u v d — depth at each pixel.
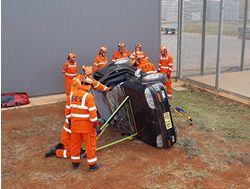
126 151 6.18
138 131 6.50
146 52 11.83
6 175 5.30
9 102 9.29
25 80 10.18
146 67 9.10
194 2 11.48
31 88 10.31
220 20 10.05
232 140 6.68
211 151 6.12
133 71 7.38
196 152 6.05
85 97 5.04
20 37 9.82
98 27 10.80
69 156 5.88
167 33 12.23
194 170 5.36
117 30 11.13
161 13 11.74
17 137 6.99
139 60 9.16
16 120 8.10
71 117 5.25
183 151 6.15
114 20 11.01
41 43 10.12
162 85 6.07
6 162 5.79
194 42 11.67
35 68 10.22
